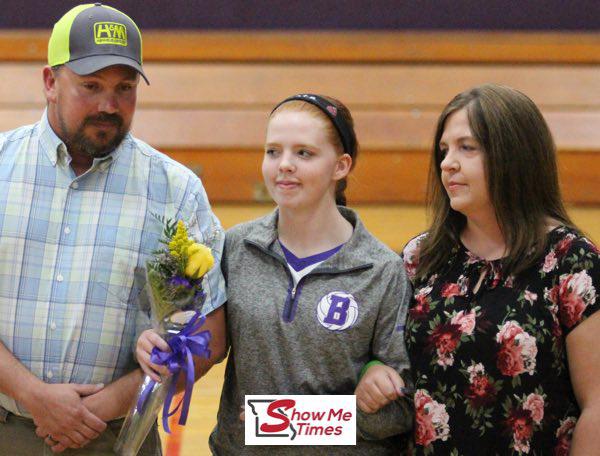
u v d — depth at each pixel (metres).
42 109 17.83
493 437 5.05
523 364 5.00
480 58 18.70
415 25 18.95
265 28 18.94
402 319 5.43
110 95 5.10
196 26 18.89
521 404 5.01
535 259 5.13
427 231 5.70
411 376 5.34
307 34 18.88
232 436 5.52
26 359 5.24
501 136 5.17
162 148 17.42
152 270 5.01
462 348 5.14
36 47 18.39
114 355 5.30
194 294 5.09
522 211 5.23
